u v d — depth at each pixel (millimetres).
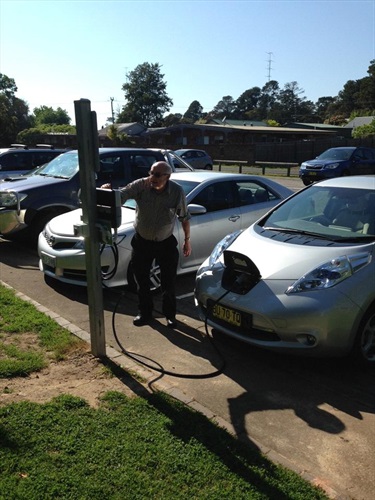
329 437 3064
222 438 2916
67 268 5594
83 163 3518
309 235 4477
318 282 3779
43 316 4809
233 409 3357
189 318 5055
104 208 3564
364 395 3600
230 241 4824
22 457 2637
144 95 90312
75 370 3738
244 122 74000
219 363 4039
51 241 5793
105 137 52094
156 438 2867
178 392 3465
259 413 3316
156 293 5785
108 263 5422
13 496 2357
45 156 11406
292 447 2957
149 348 4305
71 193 7840
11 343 4176
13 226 7613
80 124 3432
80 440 2809
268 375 3873
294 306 3727
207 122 71500
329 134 51750
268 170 30750
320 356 3809
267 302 3830
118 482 2486
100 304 3846
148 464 2631
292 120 122438
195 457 2713
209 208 6328
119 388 3479
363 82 106938
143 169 8492
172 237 4508
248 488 2496
